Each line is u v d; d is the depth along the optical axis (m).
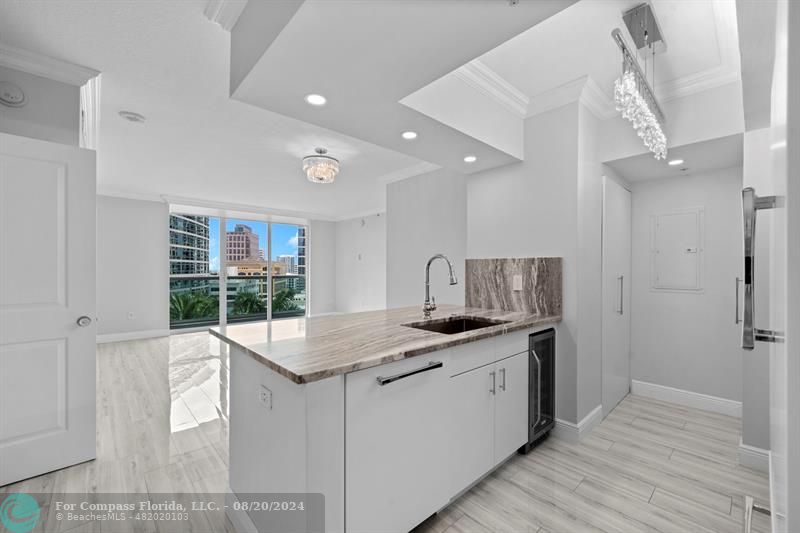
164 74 2.27
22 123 2.04
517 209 2.81
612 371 2.97
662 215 3.18
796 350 0.46
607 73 2.31
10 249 1.92
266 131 3.21
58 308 2.05
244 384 1.63
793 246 0.46
